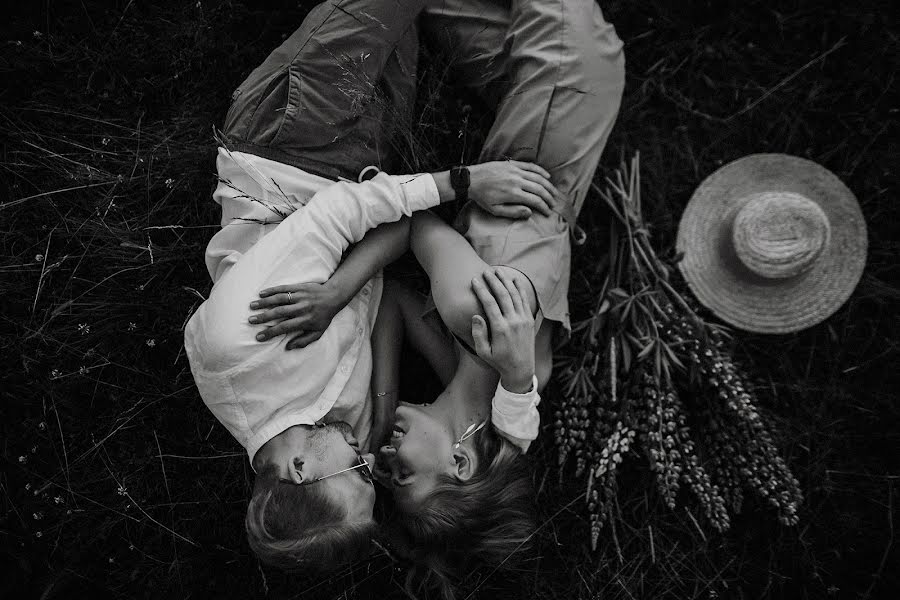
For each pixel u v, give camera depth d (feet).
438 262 5.09
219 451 6.41
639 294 6.27
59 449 6.35
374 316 5.54
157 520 6.40
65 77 6.50
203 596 6.42
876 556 6.68
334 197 5.02
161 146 6.38
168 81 6.54
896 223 6.88
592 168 5.74
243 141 5.47
